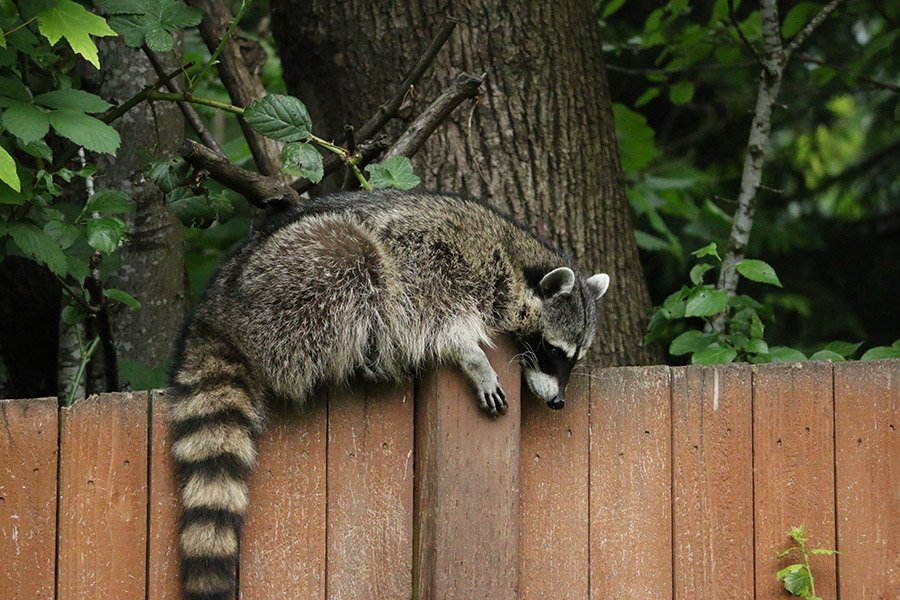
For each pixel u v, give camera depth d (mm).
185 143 9328
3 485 7395
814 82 17203
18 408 7430
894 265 22547
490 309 9031
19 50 9227
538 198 11531
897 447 8766
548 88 11695
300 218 8805
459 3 11539
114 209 9055
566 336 9320
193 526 7453
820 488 8648
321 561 7926
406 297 8617
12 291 11547
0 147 7625
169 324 11859
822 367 8680
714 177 20828
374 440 8094
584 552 8336
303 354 8172
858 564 8688
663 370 8469
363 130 10328
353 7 11625
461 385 8164
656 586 8414
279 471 7945
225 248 15820
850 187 22594
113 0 9312
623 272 11945
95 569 7520
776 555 8578
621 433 8414
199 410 7738
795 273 22219
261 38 17391
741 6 19844
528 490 8297
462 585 7965
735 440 8531
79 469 7516
